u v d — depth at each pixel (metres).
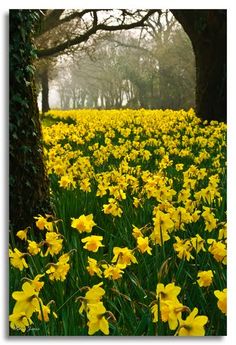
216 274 2.80
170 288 1.97
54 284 2.80
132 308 2.55
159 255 3.12
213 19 12.10
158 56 28.22
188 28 12.45
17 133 3.80
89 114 20.30
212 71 12.32
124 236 3.54
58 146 8.50
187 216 3.38
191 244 2.86
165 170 6.35
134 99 33.19
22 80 3.78
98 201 4.68
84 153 8.73
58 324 2.53
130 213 4.09
